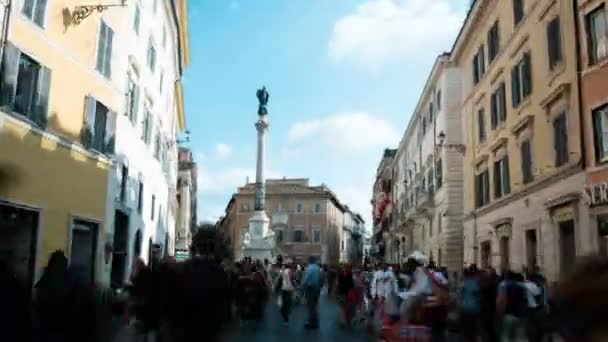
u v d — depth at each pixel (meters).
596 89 18.42
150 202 29.89
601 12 18.41
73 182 18.47
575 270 2.10
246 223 98.88
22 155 15.84
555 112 21.23
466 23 33.00
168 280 6.22
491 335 13.49
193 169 75.31
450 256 35.66
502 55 27.73
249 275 19.91
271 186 101.56
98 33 20.03
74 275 4.68
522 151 24.84
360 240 146.75
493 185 28.97
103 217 20.41
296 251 97.38
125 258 23.75
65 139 17.89
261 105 47.22
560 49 20.97
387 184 80.06
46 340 4.39
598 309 1.98
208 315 6.08
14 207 15.53
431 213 41.53
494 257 28.45
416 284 11.38
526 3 24.47
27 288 4.88
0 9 14.92
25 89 16.28
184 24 38.84
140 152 26.58
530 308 12.79
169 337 6.12
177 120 48.50
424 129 46.66
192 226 78.88
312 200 98.69
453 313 14.58
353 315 19.55
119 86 21.64
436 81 40.47
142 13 25.89
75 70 18.59
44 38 16.88
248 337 15.33
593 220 18.20
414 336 10.74
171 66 36.84
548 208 21.52
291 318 22.19
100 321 4.62
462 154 36.09
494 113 29.16
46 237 16.91
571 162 19.80
